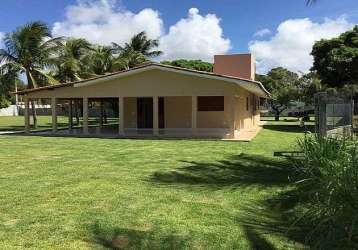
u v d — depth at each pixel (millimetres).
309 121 40969
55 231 6340
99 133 25312
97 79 24016
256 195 8531
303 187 8172
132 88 23875
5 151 16250
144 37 52156
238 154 15266
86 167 12148
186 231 6391
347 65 30500
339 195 5219
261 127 32875
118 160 13641
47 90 25578
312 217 6082
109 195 8570
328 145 7422
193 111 22906
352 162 5695
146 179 10242
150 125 27484
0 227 6520
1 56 30969
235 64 34344
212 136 22781
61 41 33031
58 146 18125
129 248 5723
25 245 5781
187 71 22422
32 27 30781
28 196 8484
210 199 8234
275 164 12469
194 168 11852
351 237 5039
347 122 15953
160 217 7062
